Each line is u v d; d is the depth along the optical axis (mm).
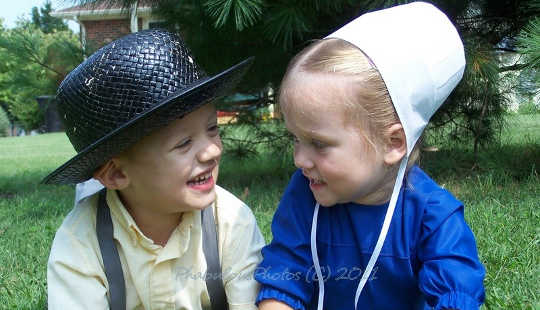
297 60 1600
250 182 5031
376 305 1797
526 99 4480
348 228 1790
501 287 2264
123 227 1807
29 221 3898
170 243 1825
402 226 1720
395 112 1562
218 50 4148
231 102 4961
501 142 5641
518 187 3854
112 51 1626
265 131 5230
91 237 1808
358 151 1547
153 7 4180
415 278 1736
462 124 5121
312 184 1653
